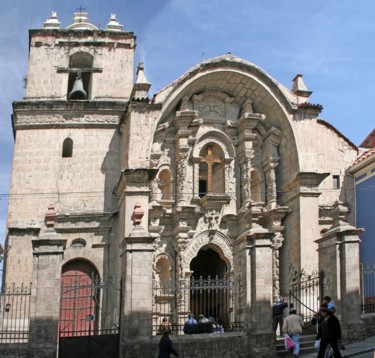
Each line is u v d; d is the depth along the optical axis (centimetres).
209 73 3478
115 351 2266
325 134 3769
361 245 3625
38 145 3475
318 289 2856
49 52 3659
